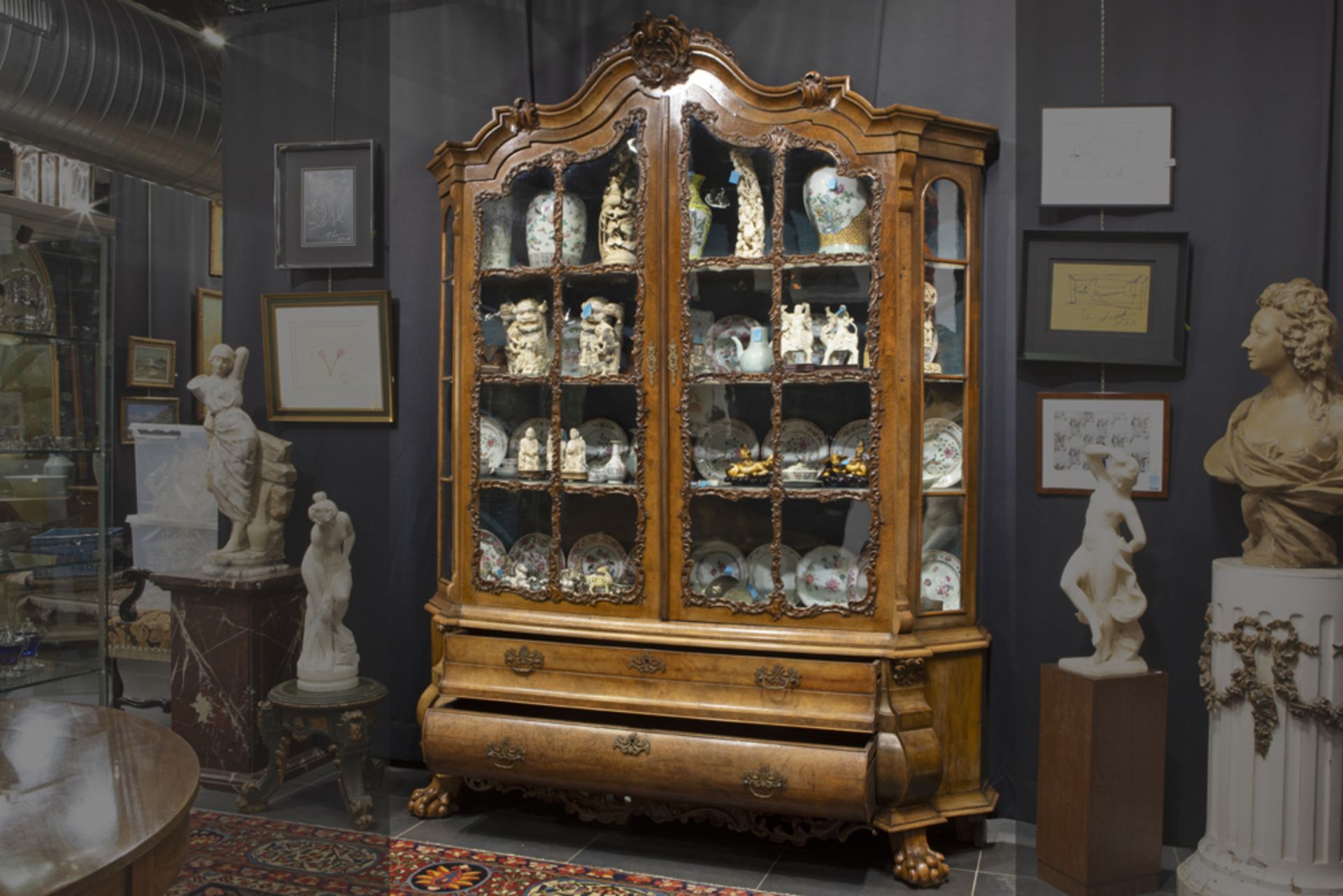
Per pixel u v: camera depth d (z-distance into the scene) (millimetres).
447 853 3250
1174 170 3250
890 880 3088
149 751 1653
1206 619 2955
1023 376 3420
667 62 3279
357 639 4043
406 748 4043
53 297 2723
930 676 3203
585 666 3287
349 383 3967
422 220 4012
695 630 3260
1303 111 3125
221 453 3506
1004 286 3430
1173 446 3270
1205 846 2906
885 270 3129
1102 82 3314
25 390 2619
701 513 3303
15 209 2682
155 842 1335
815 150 3186
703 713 3148
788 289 3232
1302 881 2701
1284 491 2779
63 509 2686
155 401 3322
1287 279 3146
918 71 3473
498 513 3545
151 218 3223
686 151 3275
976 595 3328
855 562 3195
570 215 3441
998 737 3467
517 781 3273
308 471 4004
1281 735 2730
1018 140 3389
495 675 3381
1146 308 3258
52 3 2857
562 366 3453
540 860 3211
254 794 3328
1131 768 2914
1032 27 3373
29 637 2600
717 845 3342
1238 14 3184
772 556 3236
